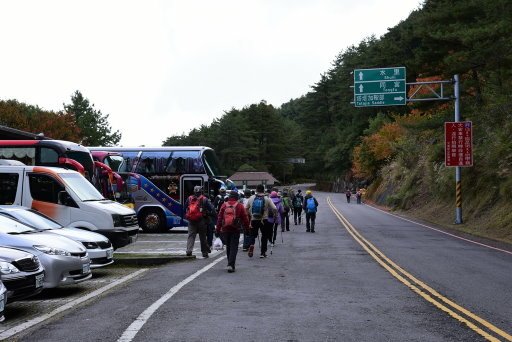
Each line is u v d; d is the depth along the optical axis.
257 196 16.02
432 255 16.70
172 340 6.69
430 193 46.47
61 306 9.51
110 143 84.44
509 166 28.55
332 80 135.50
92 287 11.70
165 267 14.41
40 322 8.15
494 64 23.64
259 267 13.83
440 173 41.31
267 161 131.38
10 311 9.32
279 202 20.00
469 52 24.06
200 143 121.06
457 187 31.08
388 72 30.17
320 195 100.00
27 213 12.48
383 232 26.61
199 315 8.12
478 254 17.16
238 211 12.89
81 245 11.11
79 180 16.22
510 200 27.19
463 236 24.62
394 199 52.28
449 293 10.05
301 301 9.23
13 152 20.81
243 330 7.18
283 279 11.76
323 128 137.12
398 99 30.11
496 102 31.14
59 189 15.38
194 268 13.77
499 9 24.28
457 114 30.61
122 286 11.46
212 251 18.25
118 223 15.40
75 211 15.23
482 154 32.62
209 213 16.16
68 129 60.25
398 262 14.84
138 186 27.30
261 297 9.60
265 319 7.84
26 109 60.66
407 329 7.25
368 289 10.45
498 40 23.06
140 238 24.14
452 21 28.56
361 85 30.36
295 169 145.75
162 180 28.22
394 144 64.62
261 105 133.75
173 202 28.02
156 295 9.87
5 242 10.02
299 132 140.75
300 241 21.48
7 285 8.38
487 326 7.43
